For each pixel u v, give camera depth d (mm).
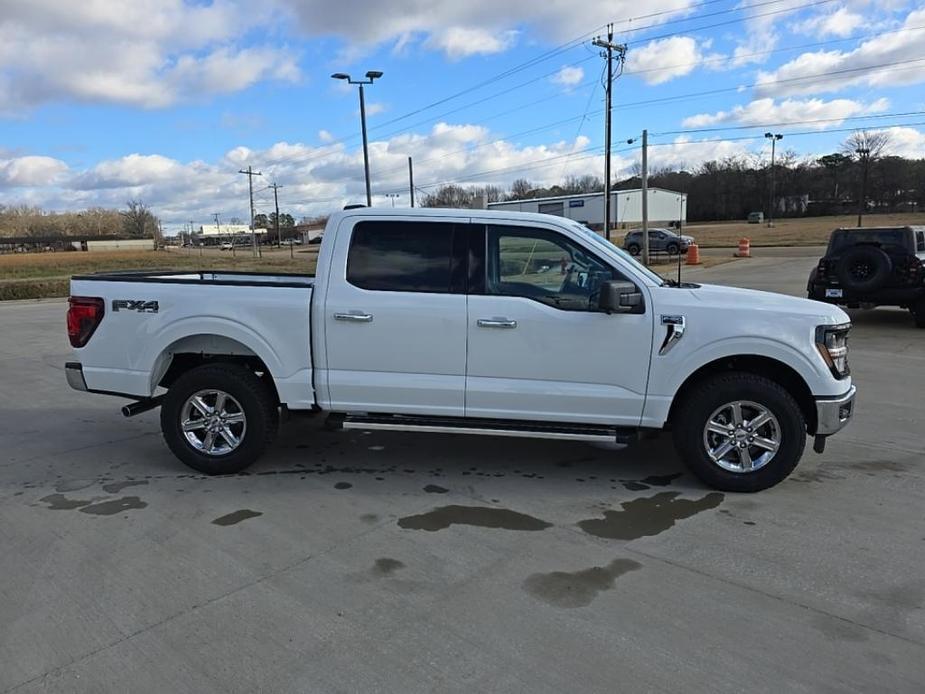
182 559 3574
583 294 4508
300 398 4766
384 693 2484
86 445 5688
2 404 7223
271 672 2611
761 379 4406
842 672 2596
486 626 2924
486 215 4570
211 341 4953
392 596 3186
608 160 32906
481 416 4629
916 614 3008
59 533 3904
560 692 2484
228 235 161250
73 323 5016
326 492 4566
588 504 4332
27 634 2871
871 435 5750
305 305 4672
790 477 4777
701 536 3838
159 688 2520
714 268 27484
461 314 4512
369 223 4664
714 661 2668
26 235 134625
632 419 4516
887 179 93688
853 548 3668
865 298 11531
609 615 3010
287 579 3354
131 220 144000
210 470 4902
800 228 67062
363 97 27219
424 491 4578
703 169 108688
